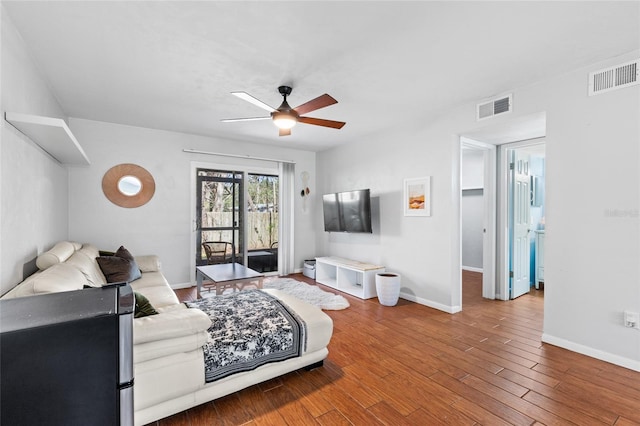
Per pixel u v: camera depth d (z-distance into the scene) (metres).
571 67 2.59
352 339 2.89
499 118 3.16
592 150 2.53
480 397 1.99
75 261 2.46
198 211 4.96
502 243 4.23
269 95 3.20
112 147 4.21
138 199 4.39
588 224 2.55
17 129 1.96
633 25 1.99
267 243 5.74
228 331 2.02
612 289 2.43
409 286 4.18
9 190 1.83
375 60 2.47
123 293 0.72
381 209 4.63
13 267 1.90
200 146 4.91
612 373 2.27
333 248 5.72
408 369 2.34
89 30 2.06
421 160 4.02
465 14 1.89
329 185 5.86
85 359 0.63
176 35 2.13
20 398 0.59
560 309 2.72
